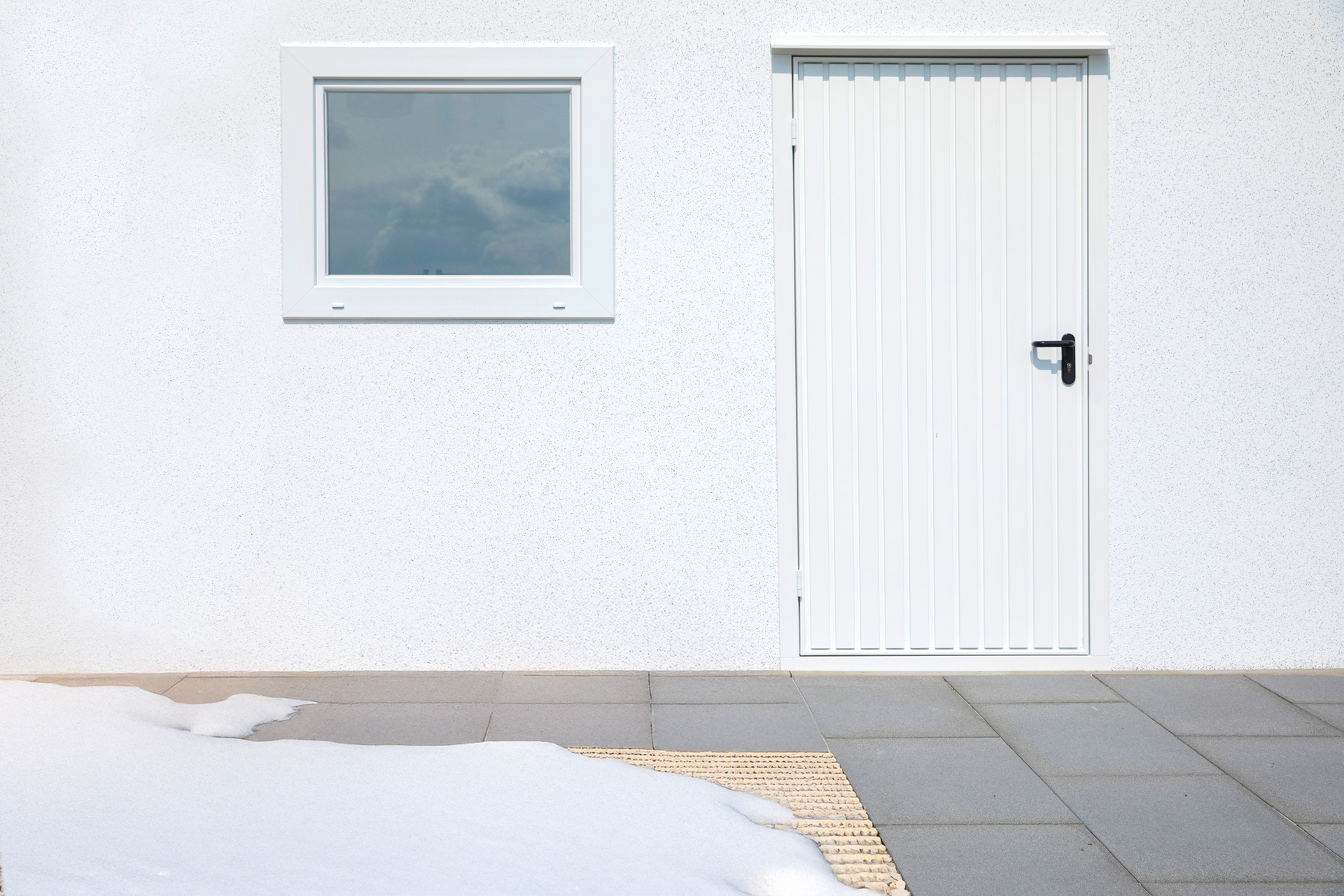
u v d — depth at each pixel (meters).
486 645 4.53
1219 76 4.50
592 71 4.43
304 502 4.48
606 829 2.89
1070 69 4.51
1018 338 4.55
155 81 4.39
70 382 4.43
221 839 2.77
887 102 4.51
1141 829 3.06
